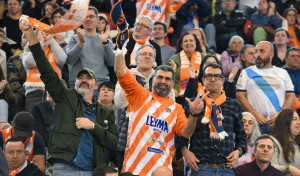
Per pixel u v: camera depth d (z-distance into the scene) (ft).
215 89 61.05
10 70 85.97
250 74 81.41
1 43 95.61
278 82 80.74
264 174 68.39
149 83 63.87
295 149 74.23
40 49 55.52
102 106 61.31
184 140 59.93
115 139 59.77
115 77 81.97
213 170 59.41
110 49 80.43
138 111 55.83
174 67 73.61
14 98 82.58
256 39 106.93
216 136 59.72
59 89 57.77
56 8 93.86
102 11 102.47
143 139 55.26
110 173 51.37
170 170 52.95
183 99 75.77
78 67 79.15
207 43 107.65
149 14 101.24
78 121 57.82
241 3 120.16
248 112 75.87
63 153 56.90
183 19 109.40
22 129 63.10
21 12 111.75
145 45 64.75
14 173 59.62
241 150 60.90
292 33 112.47
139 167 54.75
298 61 90.27
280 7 121.29
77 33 77.30
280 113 75.51
